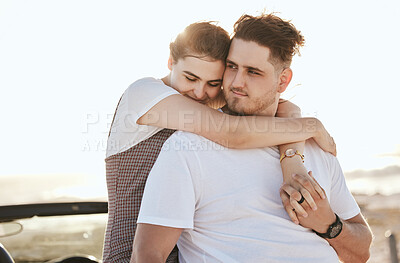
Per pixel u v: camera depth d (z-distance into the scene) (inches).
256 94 78.5
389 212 310.5
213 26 87.2
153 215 67.1
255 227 70.4
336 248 76.9
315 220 72.1
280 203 73.0
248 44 77.9
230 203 70.5
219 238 70.2
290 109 88.7
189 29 86.3
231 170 71.9
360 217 84.1
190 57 85.2
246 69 78.1
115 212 79.3
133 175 78.7
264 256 69.4
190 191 69.1
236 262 68.7
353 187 522.0
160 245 66.3
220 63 85.6
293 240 71.4
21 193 658.8
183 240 73.2
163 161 69.9
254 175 72.8
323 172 80.6
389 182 554.6
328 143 81.4
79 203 95.7
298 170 73.0
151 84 81.0
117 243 76.9
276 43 78.1
